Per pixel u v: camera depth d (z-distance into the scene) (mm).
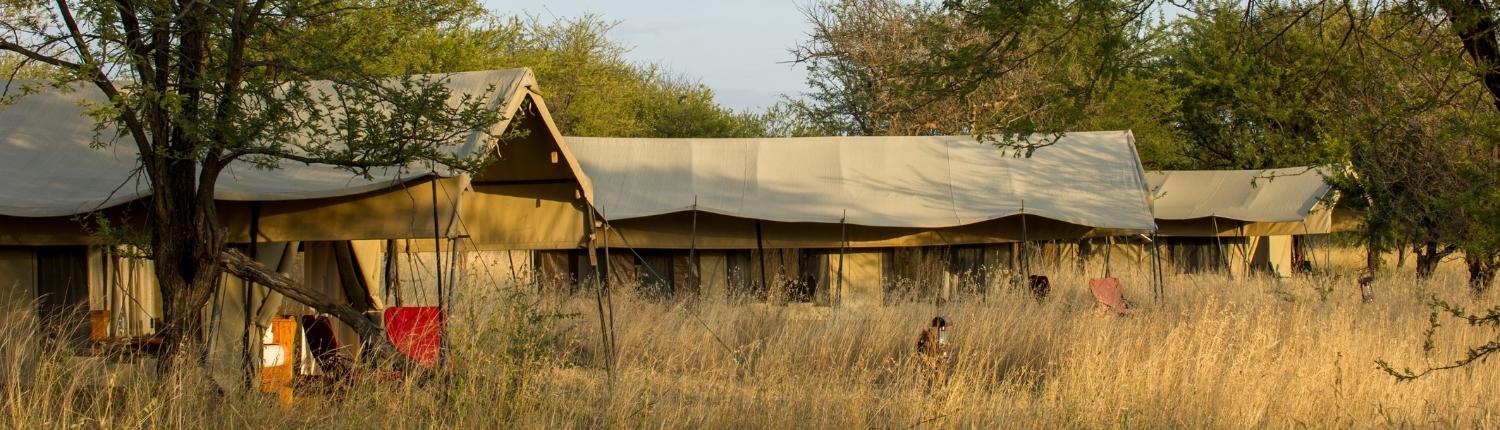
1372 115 6395
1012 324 10844
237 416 6180
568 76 29750
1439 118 6371
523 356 6902
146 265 10789
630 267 18578
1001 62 6188
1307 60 6309
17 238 8062
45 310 8594
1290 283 16844
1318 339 9547
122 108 5621
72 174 8125
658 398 7109
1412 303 12719
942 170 18219
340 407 6641
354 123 6184
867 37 26438
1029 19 5902
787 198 17250
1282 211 20297
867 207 17031
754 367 9273
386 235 8398
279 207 8391
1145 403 7578
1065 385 7992
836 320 10734
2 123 8648
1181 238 23469
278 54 6383
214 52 6289
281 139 6199
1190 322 10391
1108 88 6219
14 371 5969
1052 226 17984
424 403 6449
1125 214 17438
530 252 18094
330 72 6367
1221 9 6414
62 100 8883
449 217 8398
